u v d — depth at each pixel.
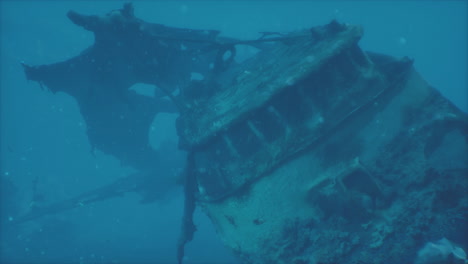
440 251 3.91
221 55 7.91
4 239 22.00
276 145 5.47
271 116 5.56
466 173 4.82
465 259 3.76
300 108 5.52
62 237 23.38
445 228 4.25
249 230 5.54
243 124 5.60
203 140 5.64
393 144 5.45
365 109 5.54
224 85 8.29
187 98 7.96
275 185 5.41
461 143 5.27
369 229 4.78
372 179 4.92
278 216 5.39
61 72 9.63
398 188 5.04
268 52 9.41
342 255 4.68
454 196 4.57
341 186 4.92
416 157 5.27
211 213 6.11
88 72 9.80
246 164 5.62
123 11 7.86
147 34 8.02
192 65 10.91
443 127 5.46
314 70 5.23
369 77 5.54
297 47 7.11
